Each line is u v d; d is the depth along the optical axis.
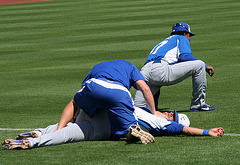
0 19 74.75
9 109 22.52
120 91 14.95
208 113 20.11
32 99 24.80
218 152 13.19
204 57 36.44
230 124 17.66
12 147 14.14
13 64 37.94
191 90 25.91
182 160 12.43
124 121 15.02
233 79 27.86
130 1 93.12
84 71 33.19
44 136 14.56
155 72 20.22
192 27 55.31
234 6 74.12
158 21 62.72
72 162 12.51
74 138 15.09
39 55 41.75
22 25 66.12
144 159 12.62
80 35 53.59
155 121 15.74
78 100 15.39
